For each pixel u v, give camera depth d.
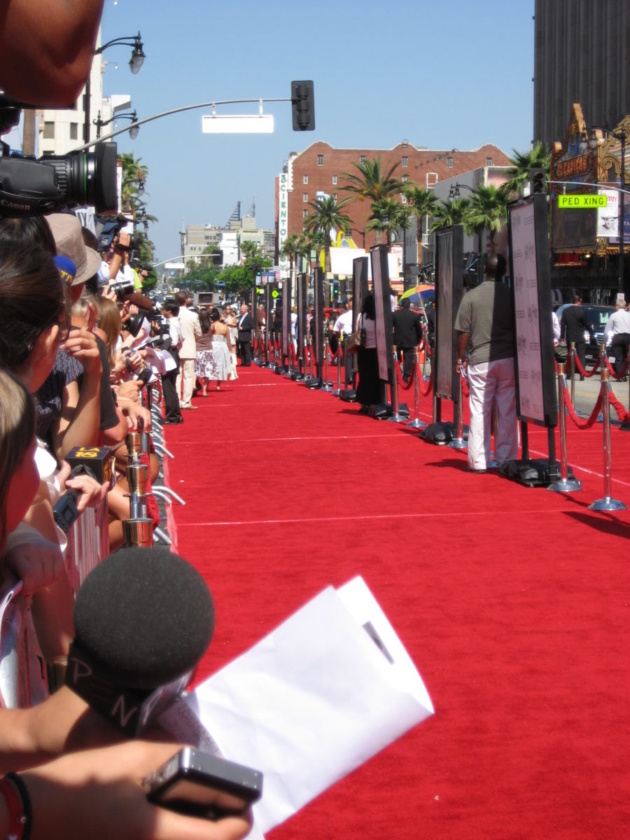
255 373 34.56
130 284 8.56
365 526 8.81
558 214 65.69
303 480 11.41
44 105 1.94
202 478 11.72
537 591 6.66
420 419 18.09
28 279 2.14
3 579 1.77
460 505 9.70
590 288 64.19
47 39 1.79
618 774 4.05
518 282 10.80
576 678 5.10
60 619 2.12
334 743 1.29
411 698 1.28
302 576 7.15
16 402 1.47
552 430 10.56
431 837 3.57
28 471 1.50
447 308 13.90
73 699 1.22
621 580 6.90
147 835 1.16
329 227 114.94
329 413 19.44
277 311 36.62
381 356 17.88
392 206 96.50
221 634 5.83
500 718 4.62
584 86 85.44
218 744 1.31
